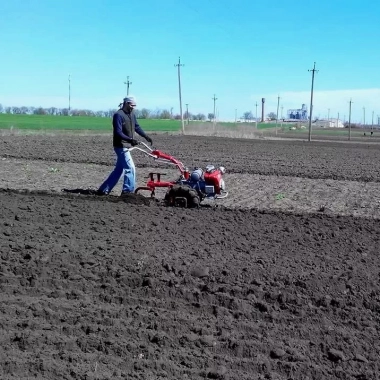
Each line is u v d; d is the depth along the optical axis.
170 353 5.28
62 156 25.41
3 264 7.14
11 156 24.16
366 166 27.59
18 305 6.05
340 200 15.71
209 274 7.10
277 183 18.91
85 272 7.01
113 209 10.63
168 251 8.00
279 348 5.45
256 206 14.01
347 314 6.26
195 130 84.06
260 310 6.25
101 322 5.78
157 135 60.16
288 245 8.77
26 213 9.91
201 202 13.53
